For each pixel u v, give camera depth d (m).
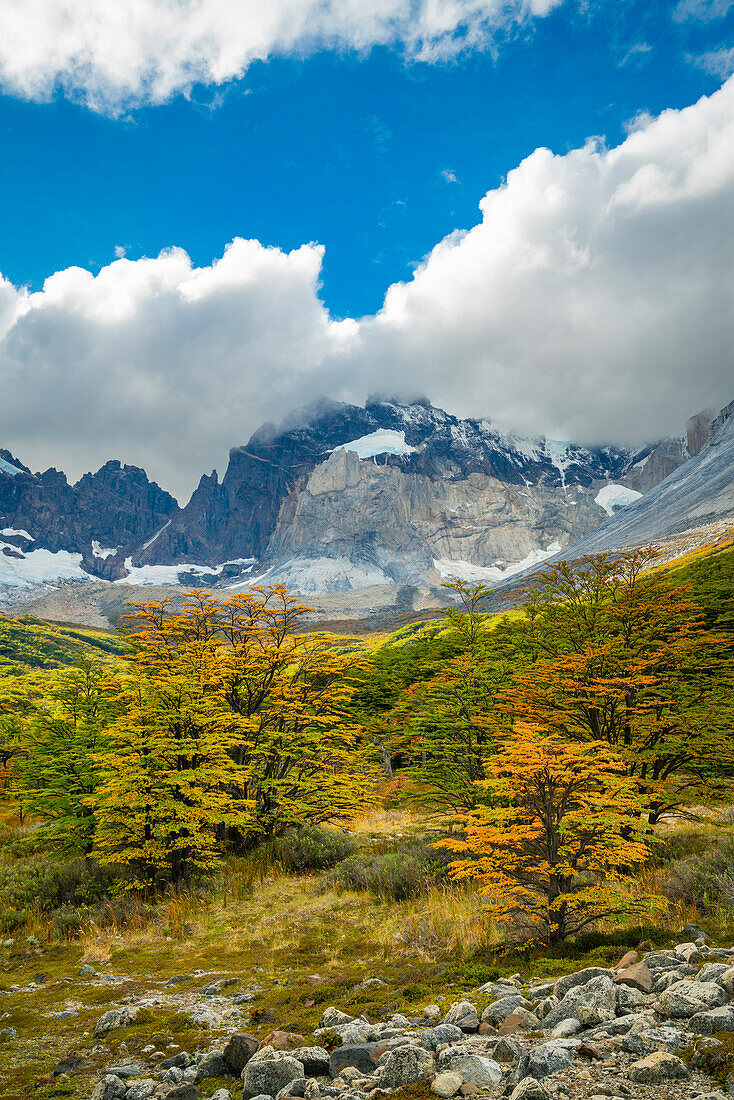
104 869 16.52
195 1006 7.73
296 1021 6.74
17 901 14.66
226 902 14.53
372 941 10.49
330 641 24.31
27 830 25.06
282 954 10.30
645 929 8.15
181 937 12.08
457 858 14.91
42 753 21.17
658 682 16.59
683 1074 3.68
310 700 24.17
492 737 18.48
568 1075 3.95
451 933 10.09
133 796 16.22
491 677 20.20
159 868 16.42
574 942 8.37
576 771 9.52
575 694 16.47
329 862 18.06
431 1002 6.96
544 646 22.06
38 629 139.88
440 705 20.12
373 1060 5.00
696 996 4.79
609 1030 4.65
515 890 9.20
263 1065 4.85
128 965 10.30
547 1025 5.22
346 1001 7.40
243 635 24.27
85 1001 8.38
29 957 11.43
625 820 8.90
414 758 29.05
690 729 15.39
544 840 9.41
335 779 22.59
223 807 18.52
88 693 22.16
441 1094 4.13
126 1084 5.35
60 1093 5.48
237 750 21.75
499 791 9.61
